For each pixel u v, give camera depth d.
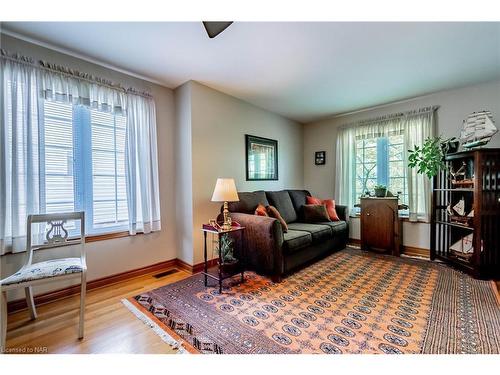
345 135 4.29
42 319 1.87
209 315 1.90
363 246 3.75
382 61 2.48
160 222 2.98
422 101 3.53
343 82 3.00
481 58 2.43
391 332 1.66
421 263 3.12
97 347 1.53
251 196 3.31
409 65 2.57
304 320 1.82
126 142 2.69
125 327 1.75
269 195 3.63
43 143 2.13
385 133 3.85
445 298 2.14
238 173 3.54
